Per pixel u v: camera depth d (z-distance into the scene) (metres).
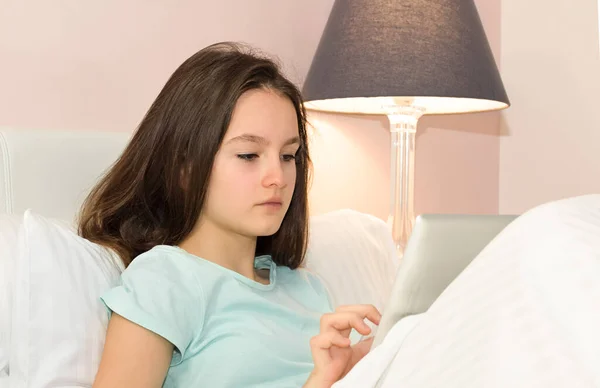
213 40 1.68
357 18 1.57
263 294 1.14
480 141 2.50
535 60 2.49
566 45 2.41
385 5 1.55
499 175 2.58
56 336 0.92
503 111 2.57
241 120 1.09
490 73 1.60
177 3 1.61
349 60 1.55
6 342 0.93
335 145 1.96
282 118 1.11
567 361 0.44
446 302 0.52
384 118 2.09
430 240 0.60
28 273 0.93
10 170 1.13
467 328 0.49
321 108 1.79
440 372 0.48
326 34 1.63
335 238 1.44
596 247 0.50
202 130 1.09
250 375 1.02
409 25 1.54
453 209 2.41
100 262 1.03
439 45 1.53
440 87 1.51
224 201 1.09
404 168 1.74
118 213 1.15
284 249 1.26
